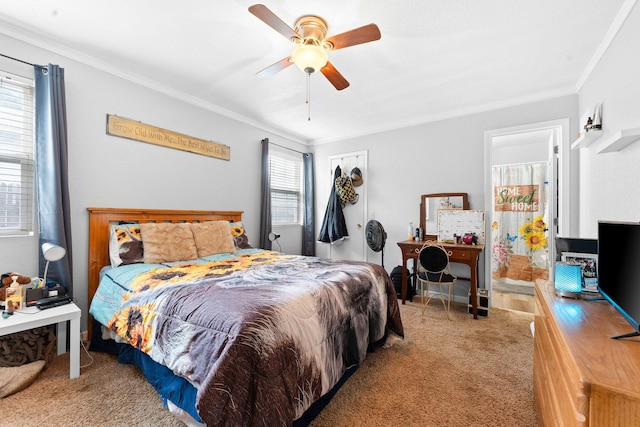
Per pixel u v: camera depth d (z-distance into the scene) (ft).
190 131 10.18
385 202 13.29
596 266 4.51
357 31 5.33
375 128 13.47
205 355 3.76
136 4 5.70
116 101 8.23
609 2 5.50
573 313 3.66
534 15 5.90
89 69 7.68
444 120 11.72
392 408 4.94
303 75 8.61
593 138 7.22
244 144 12.31
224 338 3.69
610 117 6.41
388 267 13.23
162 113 9.34
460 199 11.30
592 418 2.17
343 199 13.91
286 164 14.94
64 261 6.85
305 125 13.32
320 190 15.49
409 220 12.61
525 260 13.35
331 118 12.37
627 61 5.57
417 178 12.39
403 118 12.34
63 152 6.90
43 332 6.23
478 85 9.16
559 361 3.11
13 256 6.52
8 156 6.58
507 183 13.85
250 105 10.96
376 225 12.70
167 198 9.50
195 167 10.37
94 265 7.61
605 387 2.12
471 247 9.68
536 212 13.19
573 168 9.14
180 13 5.96
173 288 5.16
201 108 10.55
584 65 7.86
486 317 9.59
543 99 9.71
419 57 7.53
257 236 12.92
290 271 6.47
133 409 4.83
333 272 6.36
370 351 6.75
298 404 3.94
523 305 11.13
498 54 7.36
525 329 8.54
